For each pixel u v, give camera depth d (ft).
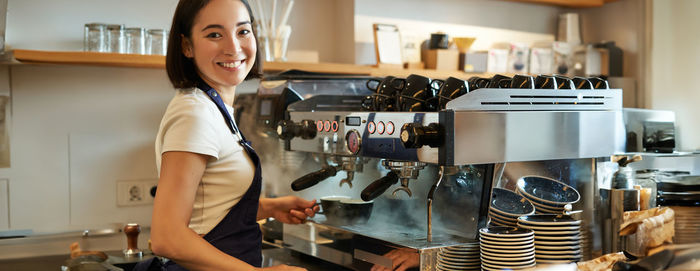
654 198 5.37
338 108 6.14
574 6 9.81
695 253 3.40
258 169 4.36
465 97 4.16
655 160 5.49
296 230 5.93
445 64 8.42
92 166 7.49
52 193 7.33
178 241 3.66
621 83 9.08
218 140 3.99
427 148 4.18
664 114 5.55
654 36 9.05
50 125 7.29
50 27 7.22
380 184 4.62
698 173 5.77
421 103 4.85
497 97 4.31
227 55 4.12
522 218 4.59
